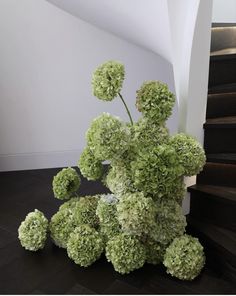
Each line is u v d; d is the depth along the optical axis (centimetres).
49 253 211
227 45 270
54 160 357
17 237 227
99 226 208
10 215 256
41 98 333
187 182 215
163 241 187
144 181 168
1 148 342
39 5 300
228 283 183
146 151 175
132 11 213
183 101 199
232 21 375
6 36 304
